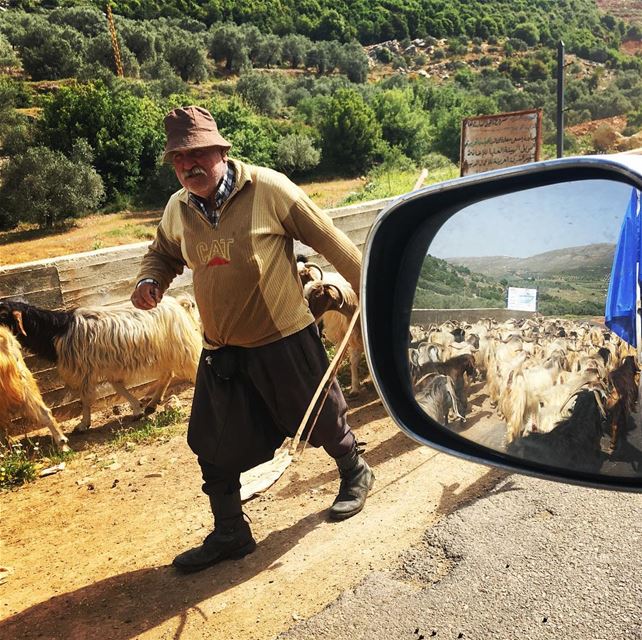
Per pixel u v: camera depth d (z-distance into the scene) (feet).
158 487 16.53
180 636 10.28
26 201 110.42
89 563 13.12
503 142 33.55
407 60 385.70
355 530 12.75
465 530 12.15
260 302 10.89
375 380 5.90
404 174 139.44
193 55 256.52
